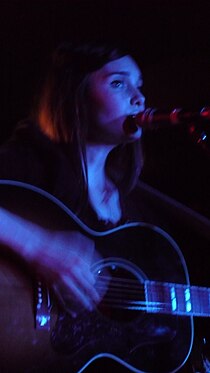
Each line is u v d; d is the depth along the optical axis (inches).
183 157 145.9
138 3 143.3
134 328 86.3
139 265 90.7
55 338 76.9
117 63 95.4
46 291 76.9
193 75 150.2
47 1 135.8
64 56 95.7
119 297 86.0
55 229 82.4
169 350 90.0
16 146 85.9
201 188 145.9
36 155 86.2
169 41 147.9
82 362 78.8
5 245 75.9
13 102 132.1
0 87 132.1
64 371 76.9
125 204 98.1
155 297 90.1
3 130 130.9
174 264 95.3
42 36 135.6
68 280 77.9
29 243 77.3
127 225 92.1
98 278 84.1
